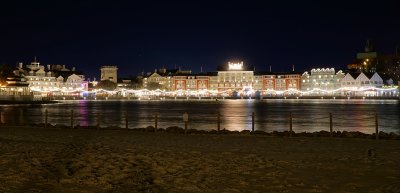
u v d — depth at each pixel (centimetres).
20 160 2092
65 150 2456
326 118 5906
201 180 1650
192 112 7788
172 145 2705
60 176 1722
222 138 3102
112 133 3488
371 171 1814
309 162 2031
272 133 3334
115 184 1591
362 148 2545
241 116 6500
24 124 4247
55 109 9150
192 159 2112
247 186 1561
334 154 2298
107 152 2367
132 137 3178
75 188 1538
